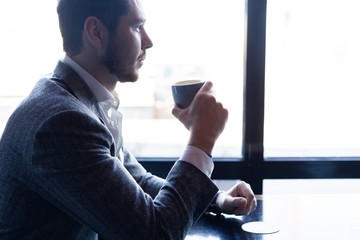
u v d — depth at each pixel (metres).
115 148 0.97
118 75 1.01
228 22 1.84
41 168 0.81
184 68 1.86
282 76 1.89
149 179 1.26
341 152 1.97
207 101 0.97
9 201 0.88
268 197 1.39
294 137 1.94
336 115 1.94
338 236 1.04
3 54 1.80
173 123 1.91
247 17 1.81
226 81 1.88
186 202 0.87
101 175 0.81
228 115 0.99
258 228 1.10
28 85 1.82
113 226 0.80
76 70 0.99
